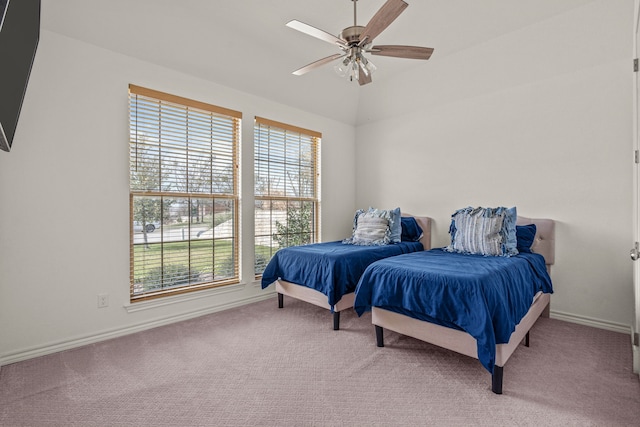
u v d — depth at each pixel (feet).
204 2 8.14
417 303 6.68
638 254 5.83
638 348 6.27
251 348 7.73
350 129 15.78
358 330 8.89
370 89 13.82
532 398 5.63
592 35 8.61
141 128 9.07
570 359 7.07
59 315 7.62
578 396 5.68
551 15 8.69
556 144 9.85
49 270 7.48
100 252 8.25
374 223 12.11
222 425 4.99
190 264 10.15
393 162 14.43
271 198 12.41
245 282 11.36
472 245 9.38
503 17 8.80
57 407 5.42
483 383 6.15
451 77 11.55
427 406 5.43
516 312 6.51
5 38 3.89
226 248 11.05
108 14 7.73
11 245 7.00
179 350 7.62
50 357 7.25
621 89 8.73
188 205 10.11
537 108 10.19
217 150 10.76
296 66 11.50
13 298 7.03
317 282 9.28
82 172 7.94
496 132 11.13
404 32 9.50
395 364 6.91
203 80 10.19
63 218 7.67
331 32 9.57
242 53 10.21
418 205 13.52
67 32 7.61
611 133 8.91
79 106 7.87
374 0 8.13
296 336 8.46
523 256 8.75
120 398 5.68
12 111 4.70
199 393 5.84
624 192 8.75
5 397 5.70
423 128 13.28
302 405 5.48
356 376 6.42
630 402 5.49
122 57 8.54
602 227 9.09
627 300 8.71
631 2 7.80
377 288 7.46
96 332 8.16
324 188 14.51
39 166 7.33
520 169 10.60
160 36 8.66
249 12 8.59
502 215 9.27
